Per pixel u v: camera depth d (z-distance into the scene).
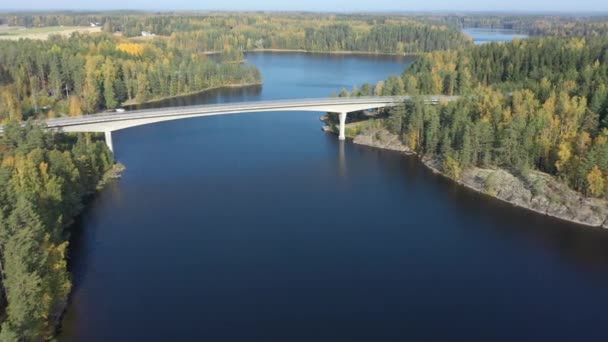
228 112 165.38
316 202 122.56
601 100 142.50
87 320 76.50
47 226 84.31
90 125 145.00
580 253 99.69
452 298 84.00
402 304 82.12
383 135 172.50
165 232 105.06
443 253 98.75
